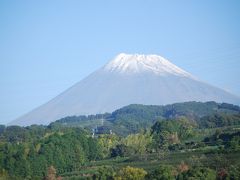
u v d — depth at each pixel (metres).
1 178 199.38
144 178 173.62
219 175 158.12
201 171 159.88
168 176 165.00
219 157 188.38
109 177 182.62
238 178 154.50
